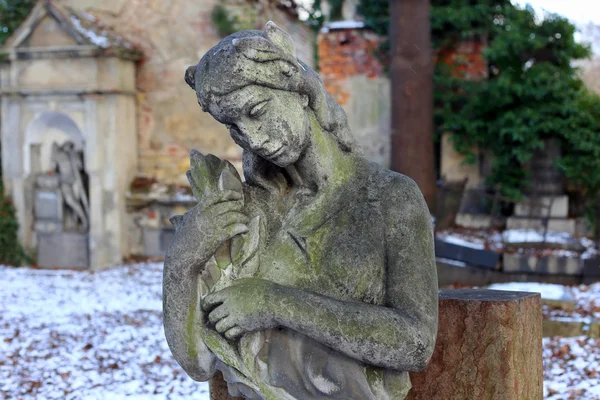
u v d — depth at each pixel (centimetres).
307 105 221
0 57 1197
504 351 265
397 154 1062
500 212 1188
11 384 591
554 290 776
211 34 1205
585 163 1155
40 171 1237
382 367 221
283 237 228
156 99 1227
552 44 1209
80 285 1018
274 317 206
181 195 1189
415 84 1040
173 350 222
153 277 1060
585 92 1243
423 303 215
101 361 648
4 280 1068
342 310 206
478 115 1213
